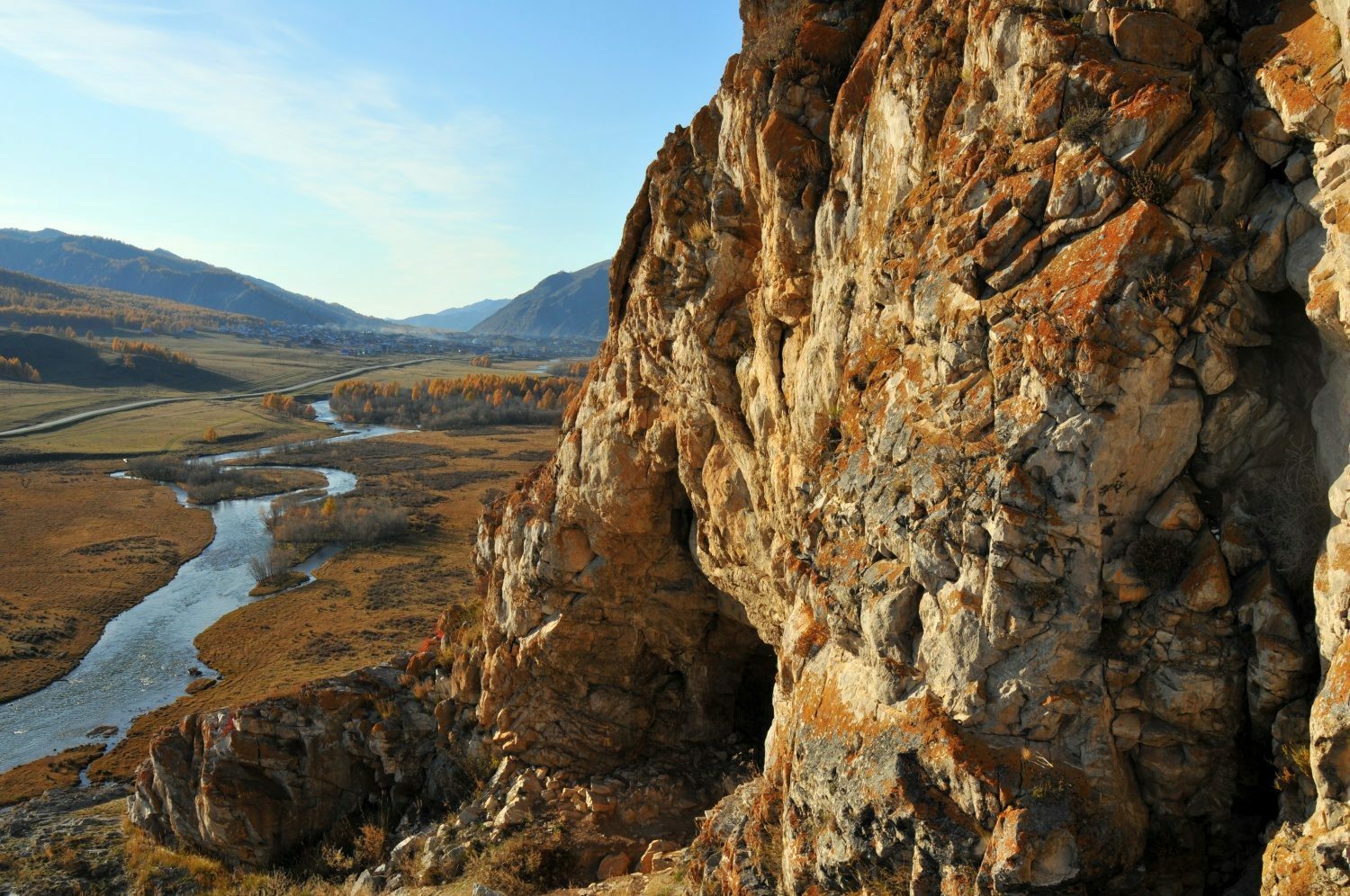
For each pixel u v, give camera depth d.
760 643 23.92
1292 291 9.00
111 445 139.25
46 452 128.25
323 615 66.00
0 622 62.81
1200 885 9.17
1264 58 9.05
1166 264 8.99
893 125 12.02
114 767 43.16
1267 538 8.99
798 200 13.97
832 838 10.95
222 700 51.06
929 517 10.33
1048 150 9.81
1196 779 9.38
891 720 10.60
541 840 20.78
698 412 18.30
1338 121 7.85
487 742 25.23
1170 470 9.30
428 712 27.22
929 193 11.27
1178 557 9.22
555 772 23.47
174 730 27.86
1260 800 9.20
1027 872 8.91
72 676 55.28
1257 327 8.97
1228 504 9.27
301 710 26.62
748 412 16.34
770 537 16.94
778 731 13.66
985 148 10.65
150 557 80.94
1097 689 9.45
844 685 11.75
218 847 26.17
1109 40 9.80
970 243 10.32
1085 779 9.30
